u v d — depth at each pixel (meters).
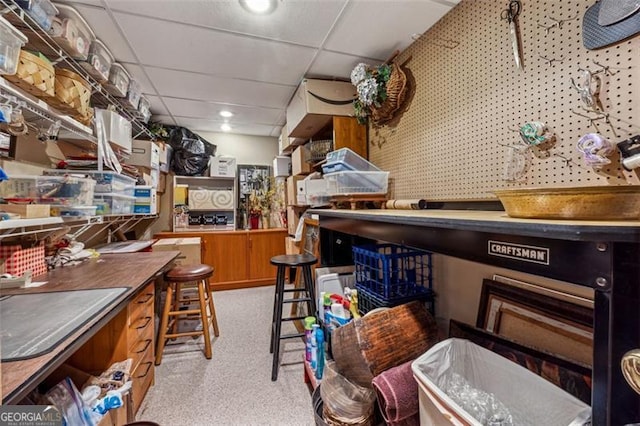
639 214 0.60
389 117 2.00
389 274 1.50
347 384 1.24
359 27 1.71
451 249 0.83
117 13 1.61
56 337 0.85
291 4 1.54
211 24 1.71
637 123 0.84
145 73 2.34
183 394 1.71
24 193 1.56
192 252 3.24
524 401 0.90
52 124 1.62
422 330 1.23
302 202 2.99
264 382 1.82
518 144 1.16
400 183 1.93
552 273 0.57
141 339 1.58
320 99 2.39
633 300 0.49
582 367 0.88
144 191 2.84
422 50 1.73
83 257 1.99
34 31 1.40
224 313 3.02
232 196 4.10
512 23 1.17
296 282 2.78
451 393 0.97
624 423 0.50
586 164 0.95
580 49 0.96
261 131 4.25
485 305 1.29
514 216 0.75
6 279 1.34
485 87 1.30
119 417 1.26
